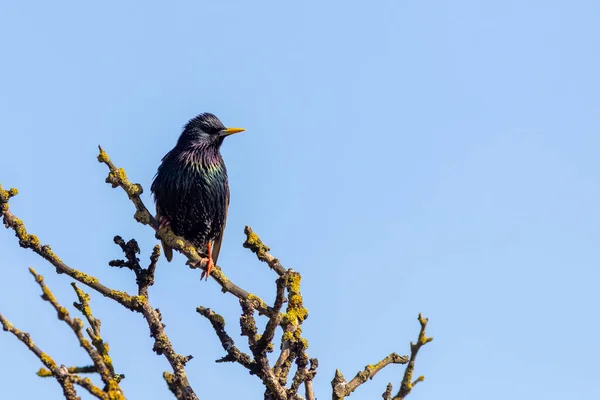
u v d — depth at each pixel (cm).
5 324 865
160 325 1121
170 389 939
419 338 843
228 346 1081
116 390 877
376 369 1134
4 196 1147
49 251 1144
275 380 1078
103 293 1141
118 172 1332
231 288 1247
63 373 866
